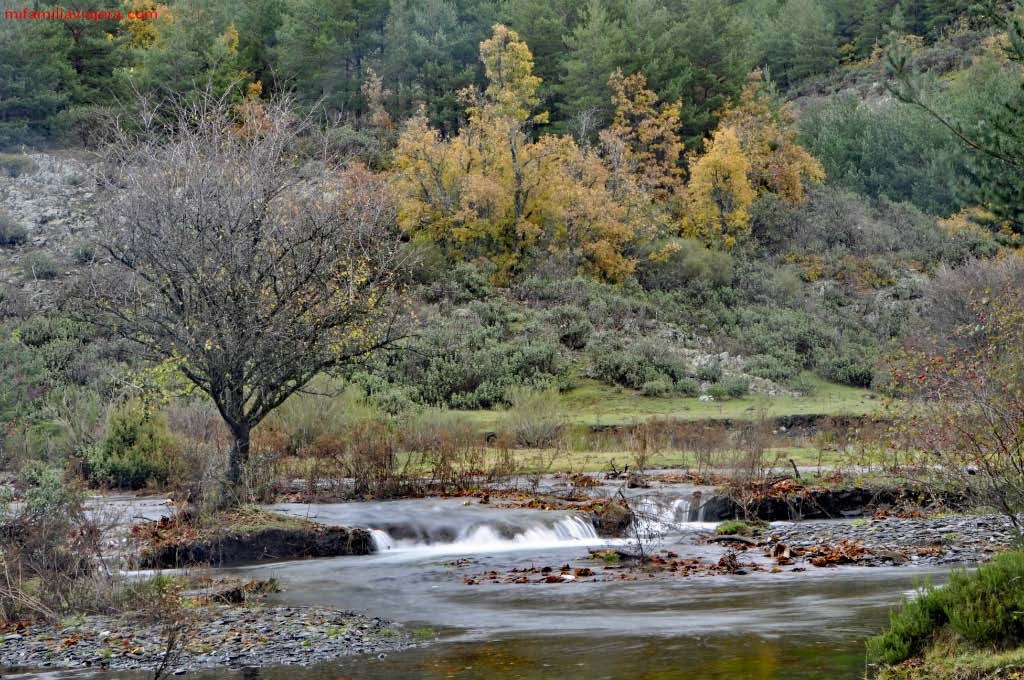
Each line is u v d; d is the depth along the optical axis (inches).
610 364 1763.0
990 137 495.8
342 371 808.9
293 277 728.3
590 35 2827.3
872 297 2206.0
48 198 2167.8
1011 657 276.7
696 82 2942.9
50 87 2412.6
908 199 2726.4
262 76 2753.4
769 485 799.1
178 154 761.6
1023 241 513.3
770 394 1737.2
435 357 1697.8
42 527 499.5
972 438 496.7
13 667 378.0
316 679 336.5
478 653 364.8
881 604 425.7
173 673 357.4
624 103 2603.3
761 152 2684.5
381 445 879.1
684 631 385.1
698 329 2017.7
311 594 518.9
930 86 2871.6
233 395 723.4
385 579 562.3
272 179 754.8
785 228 2486.5
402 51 2874.0
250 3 2928.2
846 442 964.6
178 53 2395.4
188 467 808.9
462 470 900.0
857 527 680.4
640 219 2257.6
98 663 378.3
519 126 2342.5
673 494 804.6
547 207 2224.4
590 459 1077.1
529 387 1649.9
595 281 2101.4
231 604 488.7
